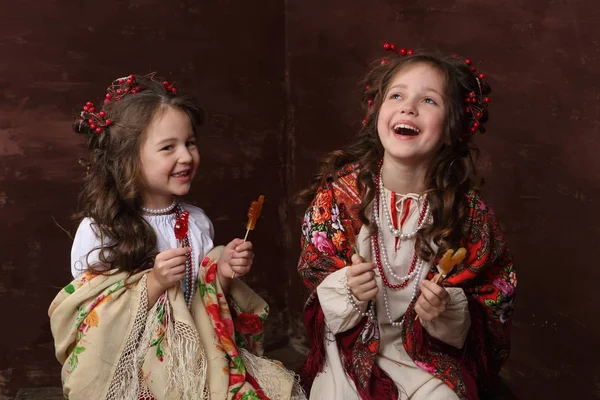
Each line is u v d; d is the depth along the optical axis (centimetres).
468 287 276
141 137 269
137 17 414
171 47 424
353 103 415
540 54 326
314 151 445
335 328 268
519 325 355
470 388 264
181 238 281
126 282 261
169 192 276
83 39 405
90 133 279
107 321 256
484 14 346
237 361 267
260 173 459
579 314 323
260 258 467
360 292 253
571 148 318
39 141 405
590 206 313
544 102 327
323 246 279
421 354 268
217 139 444
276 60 454
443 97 266
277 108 458
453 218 268
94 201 273
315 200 286
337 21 419
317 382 277
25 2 394
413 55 275
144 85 282
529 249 344
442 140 271
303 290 463
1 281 409
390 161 274
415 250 270
